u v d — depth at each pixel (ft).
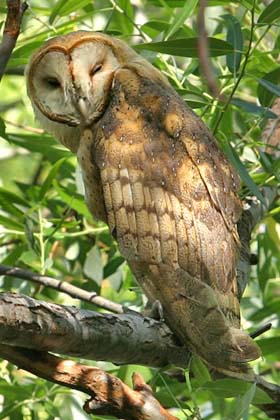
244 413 26.02
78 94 34.71
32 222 37.83
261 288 40.16
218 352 29.45
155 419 27.12
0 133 38.01
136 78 34.71
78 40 35.73
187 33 39.04
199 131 33.45
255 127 37.04
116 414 27.20
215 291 31.12
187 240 31.55
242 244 35.27
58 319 26.13
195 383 29.84
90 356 27.66
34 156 54.44
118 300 40.29
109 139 33.50
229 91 40.93
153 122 33.53
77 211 38.83
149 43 33.24
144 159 32.83
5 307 25.18
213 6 39.93
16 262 40.83
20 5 25.64
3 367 37.35
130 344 28.43
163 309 30.96
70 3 37.45
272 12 33.06
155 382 31.76
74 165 41.73
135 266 32.27
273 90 33.22
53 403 36.22
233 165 34.01
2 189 38.63
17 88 57.57
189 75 38.91
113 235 33.14
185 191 32.17
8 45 25.61
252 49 36.11
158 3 40.88
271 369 40.32
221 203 32.35
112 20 41.06
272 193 37.52
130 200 32.50
